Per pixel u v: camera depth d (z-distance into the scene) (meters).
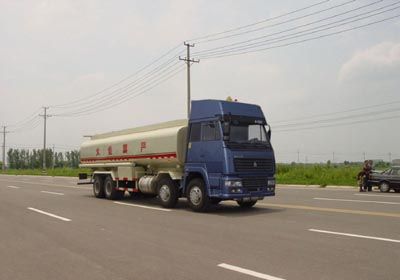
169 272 6.71
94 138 22.02
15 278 6.62
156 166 16.91
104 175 20.30
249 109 14.29
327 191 24.42
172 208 15.48
